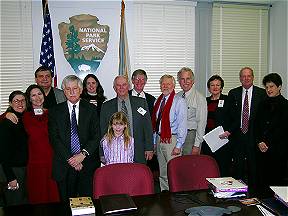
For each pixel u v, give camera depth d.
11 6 4.05
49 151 2.93
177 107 3.34
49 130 2.78
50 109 2.81
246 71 3.54
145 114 3.15
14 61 4.12
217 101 3.79
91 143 2.78
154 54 4.62
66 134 2.76
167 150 3.38
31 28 4.14
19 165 2.95
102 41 4.38
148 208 1.86
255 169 3.56
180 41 4.70
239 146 3.65
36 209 1.86
